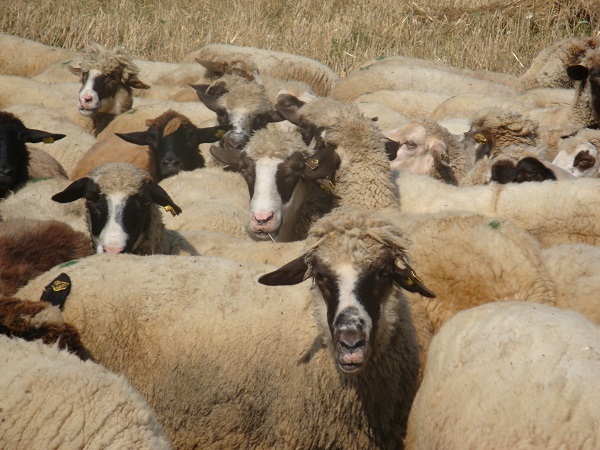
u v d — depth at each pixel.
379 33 24.36
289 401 7.05
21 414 5.34
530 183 10.32
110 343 7.15
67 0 27.42
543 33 23.59
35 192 11.72
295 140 10.52
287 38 24.23
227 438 7.17
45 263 8.71
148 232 9.39
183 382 7.13
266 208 10.08
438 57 23.08
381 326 6.74
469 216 8.66
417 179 10.91
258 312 7.23
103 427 5.37
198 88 15.95
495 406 5.46
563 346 5.46
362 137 10.35
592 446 4.91
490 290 8.07
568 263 8.04
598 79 15.22
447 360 6.14
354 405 7.06
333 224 6.76
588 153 12.50
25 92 17.44
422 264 8.41
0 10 25.83
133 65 16.69
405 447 6.70
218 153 11.52
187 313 7.23
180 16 26.36
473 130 12.83
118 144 14.12
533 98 17.64
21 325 6.54
